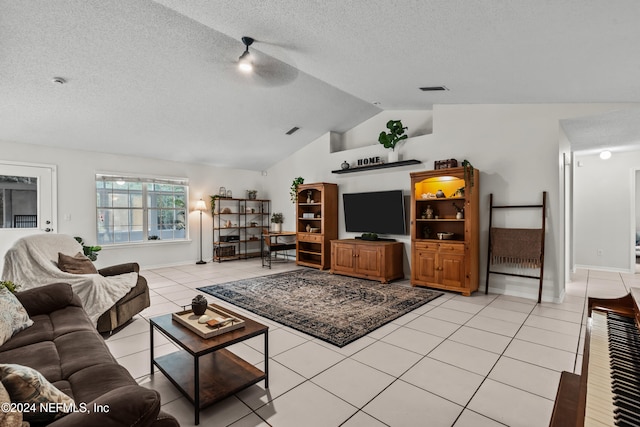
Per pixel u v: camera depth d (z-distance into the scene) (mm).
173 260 6762
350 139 6734
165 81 4133
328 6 2217
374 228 5852
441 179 4977
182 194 6992
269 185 8211
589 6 1729
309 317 3479
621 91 3223
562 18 1904
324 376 2287
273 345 2799
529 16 1938
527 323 3301
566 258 5156
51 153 5293
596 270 6207
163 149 6113
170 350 2703
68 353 1772
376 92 4395
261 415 1862
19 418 965
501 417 1828
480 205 4637
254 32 2930
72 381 1485
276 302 4031
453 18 2119
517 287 4363
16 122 4484
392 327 3199
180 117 5070
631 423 875
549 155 4109
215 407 1935
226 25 2848
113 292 3037
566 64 2639
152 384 2188
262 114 5457
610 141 5129
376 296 4297
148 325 3281
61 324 2223
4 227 4910
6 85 3730
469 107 4766
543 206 4090
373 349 2711
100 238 5867
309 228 6781
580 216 6410
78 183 5555
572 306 3889
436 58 2883
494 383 2182
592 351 1294
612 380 1090
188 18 3176
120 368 1621
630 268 5938
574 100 3793
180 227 6953
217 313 2354
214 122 5418
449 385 2162
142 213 6414
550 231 4105
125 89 4148
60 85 3865
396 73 3488
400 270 5453
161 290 4656
